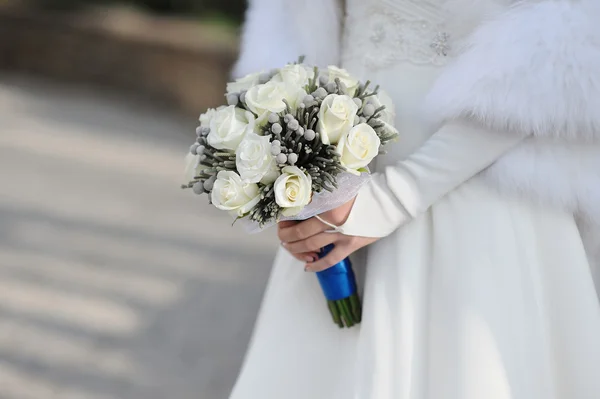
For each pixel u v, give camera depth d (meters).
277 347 1.48
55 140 6.31
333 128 1.19
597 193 1.22
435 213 1.33
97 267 3.67
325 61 1.53
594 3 1.14
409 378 1.28
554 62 1.14
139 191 5.06
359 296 1.47
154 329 3.06
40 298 3.27
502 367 1.22
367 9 1.42
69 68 8.62
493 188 1.29
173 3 9.40
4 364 2.71
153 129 7.18
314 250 1.35
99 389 2.59
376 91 1.32
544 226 1.28
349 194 1.24
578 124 1.17
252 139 1.17
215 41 7.84
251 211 1.20
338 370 1.43
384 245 1.36
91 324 3.07
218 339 2.98
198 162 1.29
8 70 8.87
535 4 1.18
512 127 1.20
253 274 3.69
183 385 2.63
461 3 1.27
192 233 4.28
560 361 1.29
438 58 1.34
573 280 1.27
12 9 8.88
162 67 7.98
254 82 1.33
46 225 4.21
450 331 1.27
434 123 1.30
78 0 9.47
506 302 1.25
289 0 1.54
